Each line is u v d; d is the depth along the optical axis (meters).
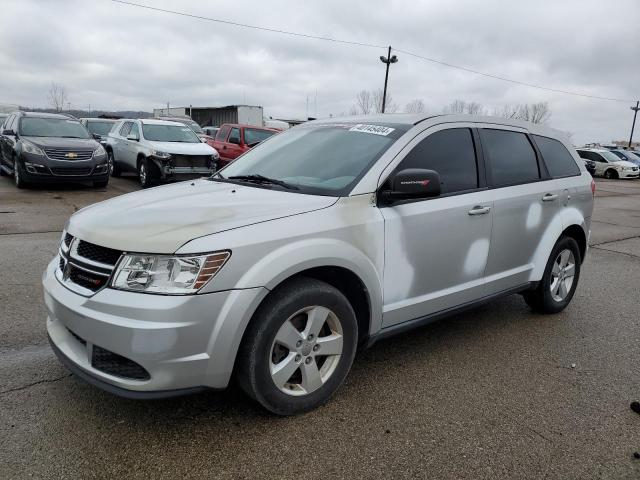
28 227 8.00
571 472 2.65
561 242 4.83
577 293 5.85
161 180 12.95
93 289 2.66
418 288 3.53
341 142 3.77
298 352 2.93
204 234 2.59
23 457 2.56
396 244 3.31
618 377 3.73
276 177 3.68
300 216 2.92
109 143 15.78
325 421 3.00
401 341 4.24
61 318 2.76
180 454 2.65
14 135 12.59
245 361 2.74
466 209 3.74
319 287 2.92
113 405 3.05
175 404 3.10
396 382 3.52
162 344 2.47
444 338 4.34
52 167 11.77
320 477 2.53
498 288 4.20
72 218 3.19
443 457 2.72
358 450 2.75
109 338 2.52
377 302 3.25
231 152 15.61
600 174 30.91
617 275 6.77
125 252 2.57
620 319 4.99
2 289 4.99
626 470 2.68
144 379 2.55
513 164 4.34
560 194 4.70
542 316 4.98
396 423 3.02
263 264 2.67
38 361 3.56
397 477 2.55
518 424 3.06
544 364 3.90
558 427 3.05
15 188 12.38
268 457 2.66
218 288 2.55
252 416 3.01
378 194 3.27
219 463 2.59
